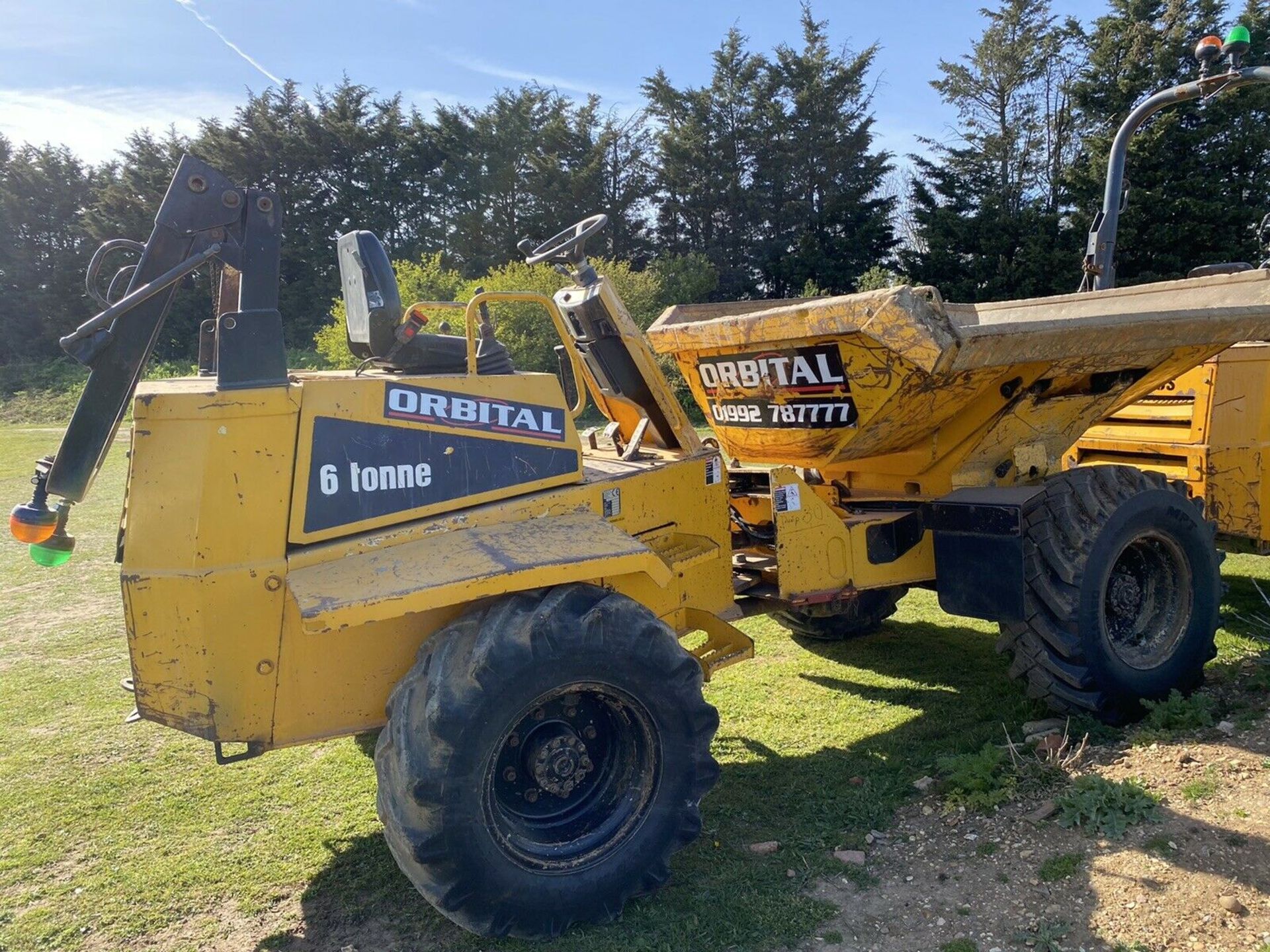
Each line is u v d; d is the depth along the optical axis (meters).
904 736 4.52
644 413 4.22
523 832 3.12
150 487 2.97
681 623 4.07
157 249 3.00
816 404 4.50
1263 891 2.91
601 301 4.02
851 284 35.62
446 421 3.32
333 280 39.25
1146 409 6.28
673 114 41.06
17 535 2.98
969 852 3.38
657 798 3.20
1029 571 4.25
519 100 43.53
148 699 3.03
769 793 4.03
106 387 3.01
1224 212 26.62
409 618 3.33
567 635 2.99
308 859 3.71
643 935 3.06
